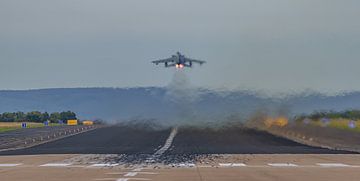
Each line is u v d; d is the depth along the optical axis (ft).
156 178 300.40
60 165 400.47
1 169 367.45
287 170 351.67
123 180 290.35
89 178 302.25
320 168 366.02
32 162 430.61
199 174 324.19
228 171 345.10
